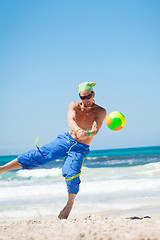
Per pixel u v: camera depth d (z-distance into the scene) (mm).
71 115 4332
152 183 10031
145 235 2701
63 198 8328
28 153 4449
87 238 2645
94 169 16297
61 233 2938
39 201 7953
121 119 4336
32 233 3102
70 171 4410
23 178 14867
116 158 34531
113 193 8641
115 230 3082
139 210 6055
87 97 4430
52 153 4449
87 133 4027
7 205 7445
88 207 6711
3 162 41938
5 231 3334
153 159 29188
